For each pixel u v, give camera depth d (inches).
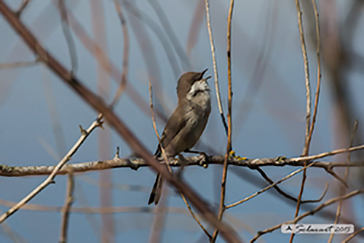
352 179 221.6
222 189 233.3
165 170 149.1
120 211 237.3
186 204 239.6
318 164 326.0
